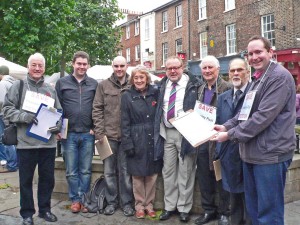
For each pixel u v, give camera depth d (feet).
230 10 62.39
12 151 23.73
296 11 51.19
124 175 15.58
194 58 71.51
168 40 82.89
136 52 102.22
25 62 45.21
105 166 15.72
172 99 14.53
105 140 14.98
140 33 97.55
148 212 15.35
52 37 44.52
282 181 9.81
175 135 14.61
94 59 69.56
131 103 14.79
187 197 14.83
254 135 9.61
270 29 55.67
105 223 14.61
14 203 17.13
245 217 13.21
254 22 57.77
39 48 44.62
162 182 16.06
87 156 15.62
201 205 15.48
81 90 15.35
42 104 13.65
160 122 14.73
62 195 17.71
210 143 13.83
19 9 42.04
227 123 11.34
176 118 12.14
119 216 15.40
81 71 15.30
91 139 15.56
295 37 51.06
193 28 71.92
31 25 42.06
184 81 14.62
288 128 9.59
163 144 14.89
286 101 9.51
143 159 14.84
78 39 65.98
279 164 9.66
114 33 73.36
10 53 43.98
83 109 15.21
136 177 15.20
